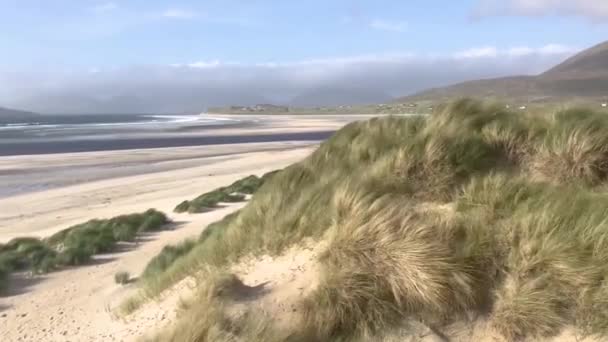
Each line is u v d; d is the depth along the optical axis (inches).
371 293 173.2
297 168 308.0
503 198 186.5
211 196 864.3
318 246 206.8
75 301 357.7
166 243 547.8
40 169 1582.2
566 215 169.2
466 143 230.1
